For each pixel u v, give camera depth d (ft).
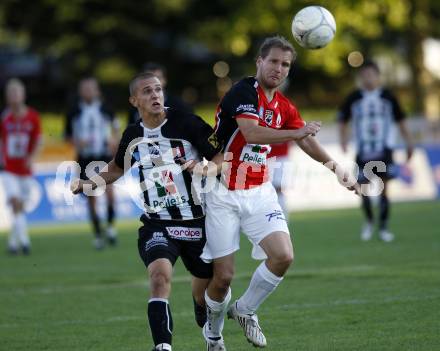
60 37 444.96
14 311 105.29
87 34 446.60
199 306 82.12
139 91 77.82
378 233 175.22
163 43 467.52
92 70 451.94
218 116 80.23
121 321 96.73
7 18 442.50
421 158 254.06
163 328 70.54
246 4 364.38
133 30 447.42
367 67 165.07
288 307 100.12
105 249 169.37
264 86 79.61
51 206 233.55
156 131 78.64
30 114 170.81
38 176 233.35
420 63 383.86
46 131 374.43
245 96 78.18
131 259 151.94
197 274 79.46
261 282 77.05
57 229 216.13
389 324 88.12
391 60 459.73
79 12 434.30
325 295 106.63
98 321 97.19
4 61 506.07
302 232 182.80
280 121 80.84
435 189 253.24
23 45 460.14
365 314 93.81
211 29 443.32
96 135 175.73
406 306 96.94
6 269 145.18
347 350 78.13
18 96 169.37
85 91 175.52
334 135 310.24
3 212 230.27
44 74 497.05
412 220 196.03
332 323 90.22
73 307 106.63
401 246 152.25
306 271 126.93
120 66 451.53
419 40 381.19
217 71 480.23
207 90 497.05
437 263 129.49
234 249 78.89
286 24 360.28
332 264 133.39
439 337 81.35
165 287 72.69
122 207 238.48
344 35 409.08
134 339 87.40
